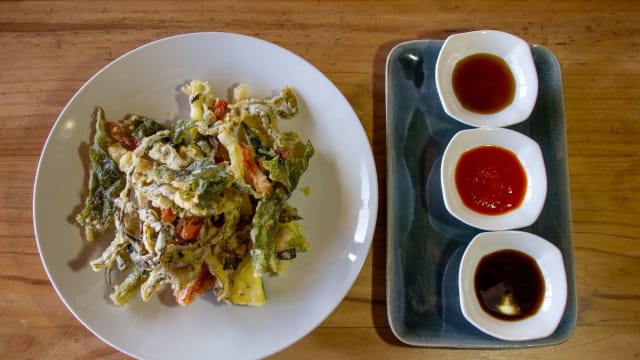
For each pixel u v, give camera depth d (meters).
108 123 0.34
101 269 0.32
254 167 0.32
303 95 0.35
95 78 0.34
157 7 0.37
